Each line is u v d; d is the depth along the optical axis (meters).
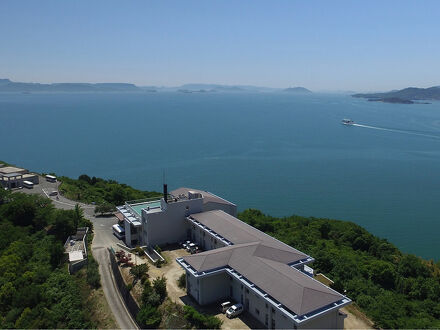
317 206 164.62
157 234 80.56
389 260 93.06
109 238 92.50
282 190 185.50
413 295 73.00
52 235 91.94
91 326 60.34
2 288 66.00
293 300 49.09
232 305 57.72
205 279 59.09
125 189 145.12
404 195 179.50
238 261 60.28
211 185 192.25
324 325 49.03
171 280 66.62
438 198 174.75
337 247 98.31
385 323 56.56
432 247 125.38
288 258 61.84
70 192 134.12
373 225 144.12
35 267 75.44
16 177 138.25
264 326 53.44
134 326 59.19
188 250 77.69
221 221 76.38
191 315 55.06
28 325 56.53
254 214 120.56
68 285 69.25
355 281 73.25
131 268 70.62
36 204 105.75
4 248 82.62
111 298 66.81
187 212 82.56
